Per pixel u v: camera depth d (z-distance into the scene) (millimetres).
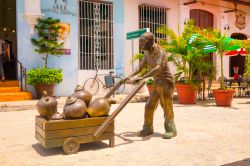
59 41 12805
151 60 5535
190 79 11367
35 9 11953
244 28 20172
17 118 8180
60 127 4602
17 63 12062
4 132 6340
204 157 4535
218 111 9438
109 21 14250
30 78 11328
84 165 4172
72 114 4684
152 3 15688
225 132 6273
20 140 5641
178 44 11258
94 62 13875
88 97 5113
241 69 20344
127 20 14805
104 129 4852
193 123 7305
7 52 12781
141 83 5195
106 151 4848
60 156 4590
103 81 14062
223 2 18812
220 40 10633
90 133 4820
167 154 4688
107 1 14125
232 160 4387
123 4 14633
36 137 5047
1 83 11602
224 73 19078
